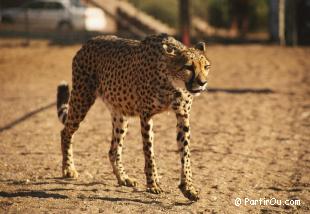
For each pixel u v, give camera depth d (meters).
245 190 14.16
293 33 47.62
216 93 27.56
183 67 12.46
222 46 47.69
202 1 66.00
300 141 19.06
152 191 13.55
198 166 16.14
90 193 13.63
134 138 19.25
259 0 66.56
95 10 57.31
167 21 64.19
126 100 13.95
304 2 48.41
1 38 47.44
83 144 18.64
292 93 27.47
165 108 13.18
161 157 17.09
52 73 33.25
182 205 12.86
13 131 20.34
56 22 56.34
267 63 37.62
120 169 14.49
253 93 27.55
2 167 15.95
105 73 14.41
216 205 12.99
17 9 56.66
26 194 13.50
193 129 20.70
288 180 15.04
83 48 15.10
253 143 18.78
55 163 16.42
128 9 61.22
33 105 24.70
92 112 23.47
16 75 32.47
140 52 13.52
